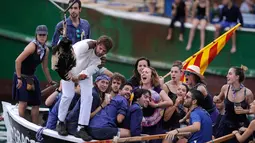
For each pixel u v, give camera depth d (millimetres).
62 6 42656
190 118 25453
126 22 45250
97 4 45812
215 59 46219
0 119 33000
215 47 32438
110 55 45375
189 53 45625
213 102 29578
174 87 28453
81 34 29578
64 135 25891
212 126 27922
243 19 47156
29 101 29500
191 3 46531
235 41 45938
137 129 25688
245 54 46000
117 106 26047
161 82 28016
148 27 45469
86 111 25609
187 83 28562
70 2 29281
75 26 29531
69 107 27078
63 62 25016
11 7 43031
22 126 27938
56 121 26703
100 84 26141
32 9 43031
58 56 25016
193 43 45594
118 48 45438
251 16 47375
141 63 28125
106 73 28766
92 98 25734
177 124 27359
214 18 47281
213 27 45312
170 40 45625
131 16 45188
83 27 29750
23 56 28797
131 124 25734
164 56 45750
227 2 45375
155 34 45562
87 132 25922
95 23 44938
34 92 29578
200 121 25109
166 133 25562
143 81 26781
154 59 45750
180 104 28750
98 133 25672
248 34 45719
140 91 26109
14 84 29484
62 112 25875
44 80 43281
